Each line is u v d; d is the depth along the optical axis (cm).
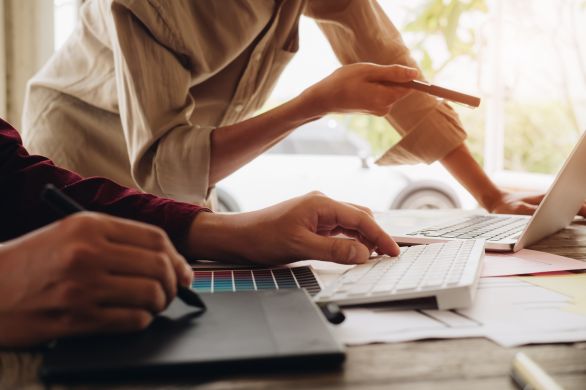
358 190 348
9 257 40
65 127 130
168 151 104
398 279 59
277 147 354
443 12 310
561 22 270
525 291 61
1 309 40
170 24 100
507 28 304
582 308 54
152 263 42
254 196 344
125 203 72
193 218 73
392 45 138
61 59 132
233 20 110
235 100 129
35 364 39
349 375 39
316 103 102
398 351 43
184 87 105
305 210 72
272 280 65
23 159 73
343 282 60
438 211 142
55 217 69
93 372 37
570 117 271
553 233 108
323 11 138
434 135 136
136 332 43
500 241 88
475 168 141
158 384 37
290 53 133
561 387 34
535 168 295
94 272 40
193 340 42
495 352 43
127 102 103
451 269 61
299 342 41
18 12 206
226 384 37
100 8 111
